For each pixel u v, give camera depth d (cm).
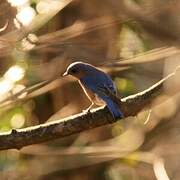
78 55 1315
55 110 1587
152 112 1514
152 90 922
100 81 1066
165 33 1013
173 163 1466
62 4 1234
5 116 1521
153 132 1544
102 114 895
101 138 1603
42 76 1348
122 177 1628
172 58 1231
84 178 1641
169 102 1412
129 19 1067
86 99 1550
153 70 1505
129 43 1397
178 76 913
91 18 1359
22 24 1123
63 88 1568
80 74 1091
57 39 1227
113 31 1385
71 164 1570
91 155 1541
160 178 1293
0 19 1195
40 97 1589
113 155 1458
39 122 1591
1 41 1102
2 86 1283
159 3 1161
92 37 1369
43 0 1230
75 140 1608
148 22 1008
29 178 1577
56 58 1344
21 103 1382
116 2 966
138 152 1490
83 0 1376
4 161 1576
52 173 1614
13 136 880
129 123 1592
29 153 1515
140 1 1268
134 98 922
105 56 1356
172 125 1517
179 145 1473
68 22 1441
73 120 891
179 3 1148
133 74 1524
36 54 1361
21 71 1346
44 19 1198
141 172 1609
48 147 1558
